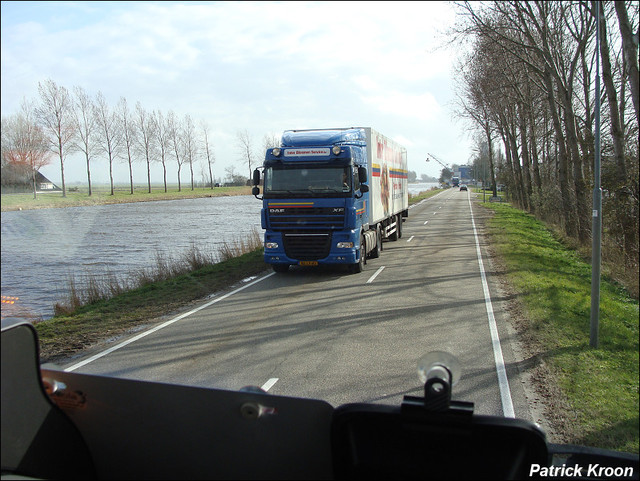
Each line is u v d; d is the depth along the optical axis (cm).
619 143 1473
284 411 241
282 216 1403
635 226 1377
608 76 1509
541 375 645
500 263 1638
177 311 1071
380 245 1925
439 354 229
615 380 619
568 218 2334
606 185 1470
